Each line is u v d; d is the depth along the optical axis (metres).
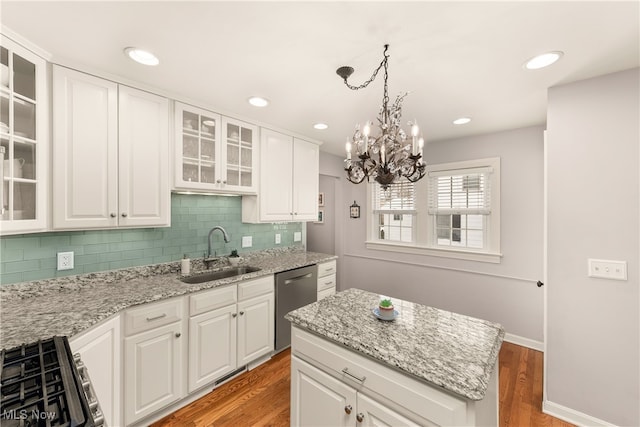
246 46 1.45
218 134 2.36
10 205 1.34
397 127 1.40
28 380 0.85
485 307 3.08
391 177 1.38
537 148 2.76
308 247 5.20
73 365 0.96
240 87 1.93
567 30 1.29
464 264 3.22
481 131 2.96
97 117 1.70
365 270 4.15
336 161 4.21
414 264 3.63
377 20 1.23
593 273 1.75
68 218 1.60
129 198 1.84
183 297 1.91
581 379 1.79
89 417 0.70
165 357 1.81
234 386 2.19
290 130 2.96
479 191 3.15
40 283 1.70
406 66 1.63
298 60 1.58
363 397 1.18
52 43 1.41
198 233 2.58
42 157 1.48
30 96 1.46
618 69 1.65
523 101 2.15
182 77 1.79
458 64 1.60
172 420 1.83
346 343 1.21
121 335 1.62
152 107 1.95
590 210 1.76
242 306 2.29
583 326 1.79
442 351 1.12
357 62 1.59
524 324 2.84
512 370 2.44
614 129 1.69
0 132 1.29
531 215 2.80
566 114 1.83
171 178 2.09
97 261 1.97
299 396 1.44
